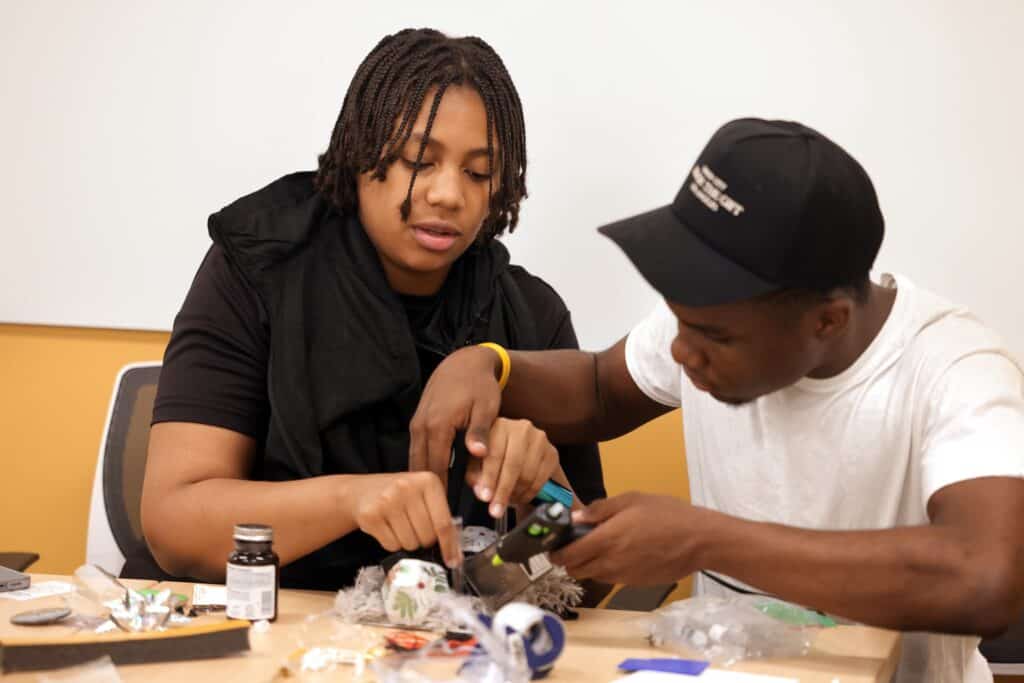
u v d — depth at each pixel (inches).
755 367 45.2
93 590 49.2
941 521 43.1
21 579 50.8
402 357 61.8
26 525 100.7
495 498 52.0
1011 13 85.4
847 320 46.3
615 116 92.0
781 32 89.0
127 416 81.0
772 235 42.9
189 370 58.9
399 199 59.5
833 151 44.5
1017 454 44.2
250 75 96.7
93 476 99.7
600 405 62.2
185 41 97.0
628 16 91.1
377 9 94.7
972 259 87.3
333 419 59.8
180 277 98.4
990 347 50.2
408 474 49.6
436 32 63.2
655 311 62.3
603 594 57.1
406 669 39.2
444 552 48.3
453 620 45.0
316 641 44.0
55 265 99.5
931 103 87.0
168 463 56.5
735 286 43.1
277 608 48.0
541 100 92.9
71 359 100.0
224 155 97.4
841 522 53.7
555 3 92.2
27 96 99.0
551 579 48.3
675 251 44.6
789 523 54.5
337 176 62.8
